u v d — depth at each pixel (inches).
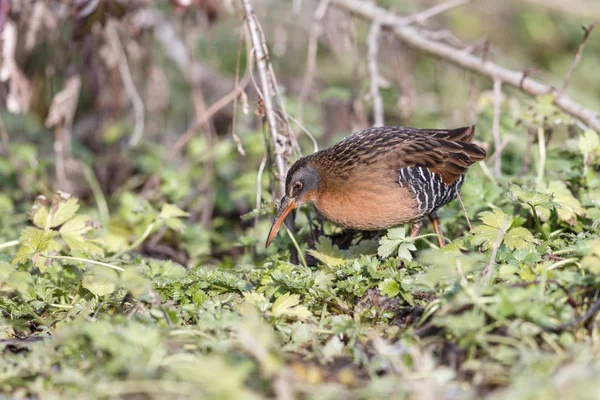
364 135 410.6
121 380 256.2
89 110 698.8
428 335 291.9
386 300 331.6
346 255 386.0
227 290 348.2
